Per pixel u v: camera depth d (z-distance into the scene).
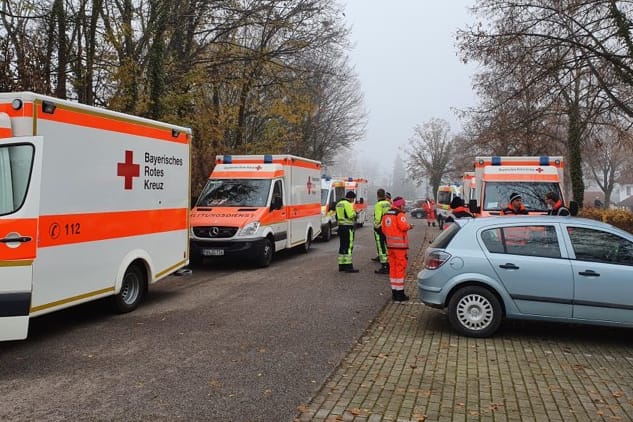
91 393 4.87
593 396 4.95
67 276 6.77
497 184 12.94
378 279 11.67
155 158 8.84
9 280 5.84
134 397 4.77
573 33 15.26
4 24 13.11
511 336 7.05
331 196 22.27
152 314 8.13
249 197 13.70
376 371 5.57
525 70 15.64
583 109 15.56
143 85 15.78
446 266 6.96
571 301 6.56
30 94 6.13
